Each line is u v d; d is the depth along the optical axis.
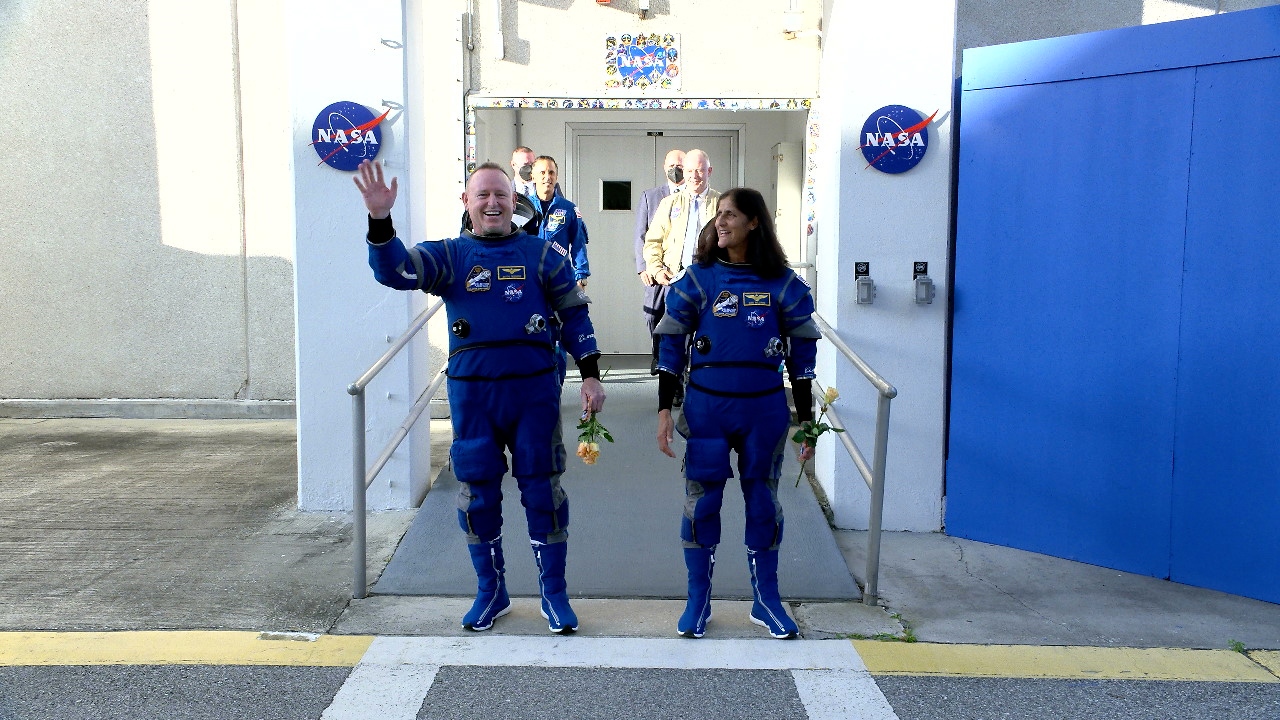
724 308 3.70
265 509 5.36
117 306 7.77
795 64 7.09
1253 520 4.36
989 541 5.13
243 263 7.71
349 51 5.12
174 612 4.05
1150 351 4.59
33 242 7.73
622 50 7.07
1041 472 4.95
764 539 3.88
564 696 3.39
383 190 3.28
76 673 3.51
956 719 3.27
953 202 5.28
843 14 5.10
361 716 3.24
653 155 9.42
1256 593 4.37
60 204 7.69
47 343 7.82
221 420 7.77
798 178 8.25
